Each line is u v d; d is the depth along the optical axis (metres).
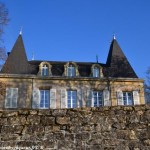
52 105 26.53
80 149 5.86
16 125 5.97
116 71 30.17
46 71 28.86
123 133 6.09
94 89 27.78
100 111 6.27
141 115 6.30
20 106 25.94
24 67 29.38
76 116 6.17
